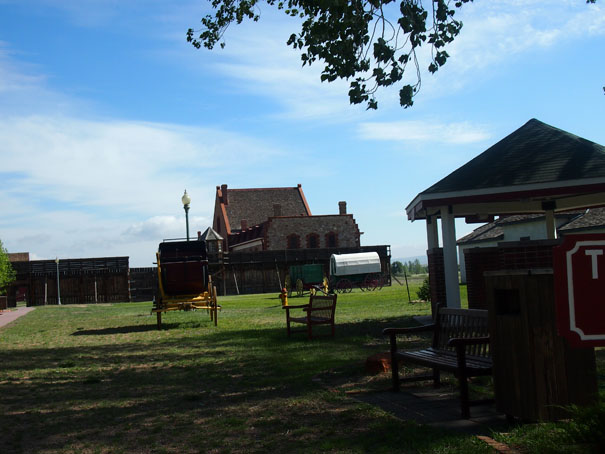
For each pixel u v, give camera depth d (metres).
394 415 6.00
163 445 5.39
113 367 10.65
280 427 5.79
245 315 23.33
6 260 42.41
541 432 4.73
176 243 21.59
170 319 23.05
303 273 46.72
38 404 7.52
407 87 10.05
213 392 7.82
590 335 3.62
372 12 9.82
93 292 50.41
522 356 5.21
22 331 20.05
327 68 10.25
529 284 5.14
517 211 16.41
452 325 7.19
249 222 81.25
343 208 81.19
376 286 48.38
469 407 5.79
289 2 11.40
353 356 10.25
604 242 3.65
